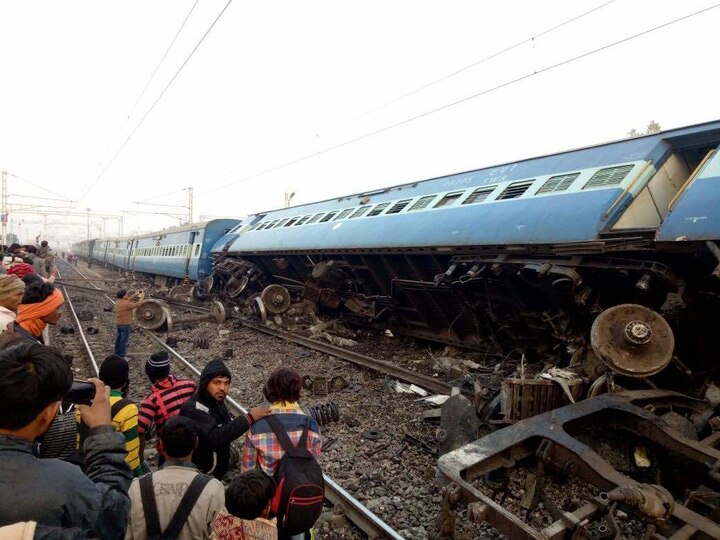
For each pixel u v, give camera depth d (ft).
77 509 5.31
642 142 24.32
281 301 48.73
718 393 16.80
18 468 5.21
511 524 10.11
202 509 7.94
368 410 23.98
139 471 11.91
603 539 10.16
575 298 21.27
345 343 40.34
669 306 17.72
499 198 28.12
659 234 17.98
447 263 30.37
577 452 12.37
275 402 10.66
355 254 37.73
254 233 59.11
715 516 11.37
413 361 34.45
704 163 19.11
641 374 16.40
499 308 28.60
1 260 30.30
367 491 16.12
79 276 122.52
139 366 33.09
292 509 8.98
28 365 5.47
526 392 17.67
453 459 12.34
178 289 71.26
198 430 10.84
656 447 14.84
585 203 22.39
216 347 39.73
